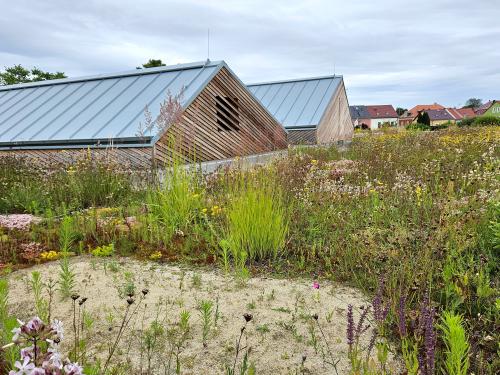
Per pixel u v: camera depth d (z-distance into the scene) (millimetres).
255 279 4309
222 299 3779
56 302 3668
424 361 2727
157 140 10070
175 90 12352
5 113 14375
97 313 3469
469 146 12055
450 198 5043
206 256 4977
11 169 9227
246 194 5387
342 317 3459
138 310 3541
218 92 13344
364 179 8219
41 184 8219
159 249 5199
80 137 11195
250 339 3127
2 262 4758
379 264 4387
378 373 2441
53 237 5668
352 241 4883
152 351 2951
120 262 4773
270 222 4945
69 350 2912
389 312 3355
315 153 14547
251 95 14906
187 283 4164
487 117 35781
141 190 8117
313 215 5988
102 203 7922
